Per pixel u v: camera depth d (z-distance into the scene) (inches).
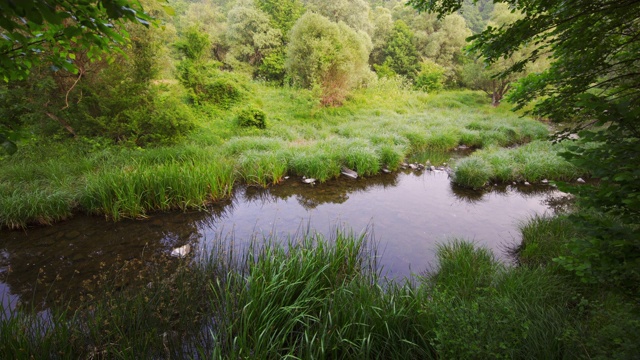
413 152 531.8
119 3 64.0
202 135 465.7
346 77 727.1
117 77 377.4
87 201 263.7
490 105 938.7
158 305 145.0
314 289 153.6
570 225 218.2
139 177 279.1
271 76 967.0
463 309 111.3
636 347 76.0
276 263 161.8
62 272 188.5
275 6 1106.1
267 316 128.7
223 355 120.0
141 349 122.6
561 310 126.3
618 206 72.7
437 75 1114.7
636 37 125.6
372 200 327.9
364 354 116.4
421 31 1321.4
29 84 338.0
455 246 205.6
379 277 180.4
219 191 318.0
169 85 506.3
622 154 70.7
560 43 132.5
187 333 134.5
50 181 282.2
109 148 363.3
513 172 386.6
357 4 1206.3
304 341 128.6
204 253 203.2
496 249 221.6
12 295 165.5
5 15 59.7
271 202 319.0
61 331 125.2
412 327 123.1
